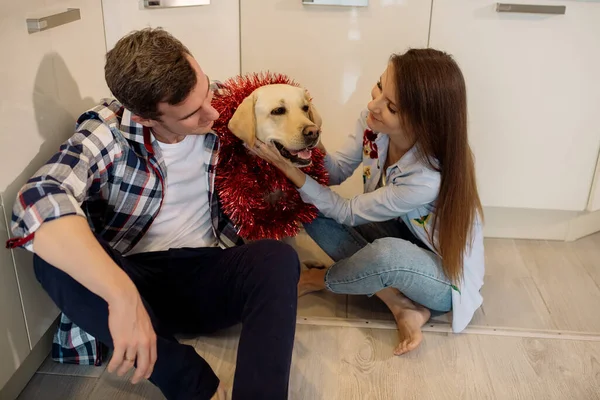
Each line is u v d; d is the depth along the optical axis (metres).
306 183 1.55
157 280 1.43
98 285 1.09
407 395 1.44
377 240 1.60
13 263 1.31
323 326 1.67
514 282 1.91
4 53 1.24
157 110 1.23
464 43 1.86
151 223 1.45
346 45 1.90
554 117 1.93
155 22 1.83
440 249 1.56
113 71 1.21
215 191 1.52
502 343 1.63
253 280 1.32
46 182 1.14
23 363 1.43
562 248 2.12
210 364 1.52
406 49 1.89
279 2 1.85
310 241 2.09
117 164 1.34
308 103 1.50
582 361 1.57
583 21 1.80
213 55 1.92
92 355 1.50
